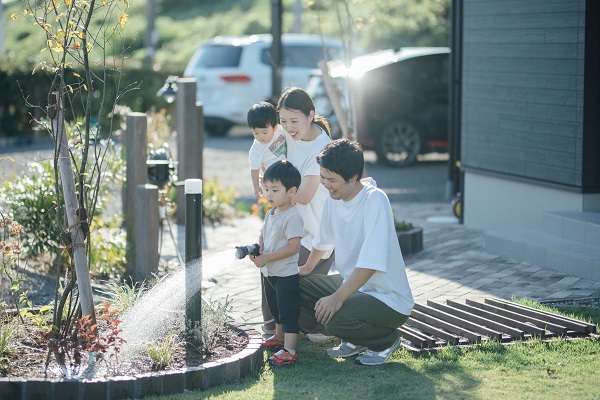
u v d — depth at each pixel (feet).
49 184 28.78
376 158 58.85
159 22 132.67
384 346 19.40
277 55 45.80
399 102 58.03
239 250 19.24
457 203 38.63
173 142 48.85
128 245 28.76
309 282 20.52
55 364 18.40
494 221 35.68
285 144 21.30
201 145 39.01
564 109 31.17
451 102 44.73
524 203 33.78
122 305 21.61
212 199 39.83
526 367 18.72
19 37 106.93
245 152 64.18
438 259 30.76
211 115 71.36
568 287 26.09
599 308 23.73
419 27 97.66
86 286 19.36
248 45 71.10
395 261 19.13
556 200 32.17
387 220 18.79
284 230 19.62
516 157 33.83
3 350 18.75
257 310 24.53
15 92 65.16
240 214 40.73
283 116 20.53
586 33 29.96
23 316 21.52
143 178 29.09
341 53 72.23
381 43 94.58
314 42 72.33
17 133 65.87
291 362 19.47
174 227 37.19
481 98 35.76
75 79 65.51
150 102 73.72
